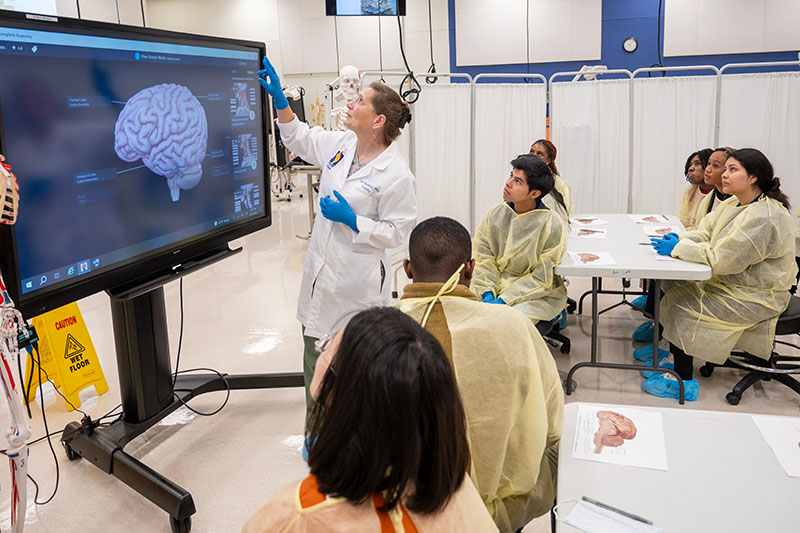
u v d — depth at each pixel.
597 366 3.20
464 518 0.89
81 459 2.72
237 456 2.74
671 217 4.30
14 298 1.83
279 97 2.70
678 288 3.26
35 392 3.03
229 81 2.64
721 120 5.18
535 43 9.09
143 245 2.30
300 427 2.98
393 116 2.46
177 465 2.67
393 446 0.77
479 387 1.31
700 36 8.53
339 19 9.78
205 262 2.64
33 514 2.37
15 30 1.76
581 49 8.95
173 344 3.97
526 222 3.03
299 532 0.82
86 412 3.13
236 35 10.16
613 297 4.75
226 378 3.08
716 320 3.08
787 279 3.01
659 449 1.44
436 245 1.38
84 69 1.98
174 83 2.34
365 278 2.53
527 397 1.34
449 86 4.91
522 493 1.49
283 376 3.13
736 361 3.24
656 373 3.32
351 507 0.81
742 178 2.97
